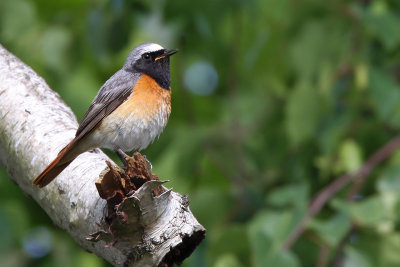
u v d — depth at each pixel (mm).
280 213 9805
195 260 10656
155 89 9914
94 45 11328
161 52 10320
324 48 11602
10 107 8242
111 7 11375
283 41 12125
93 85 12242
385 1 11984
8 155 8133
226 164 12328
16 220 11242
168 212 6625
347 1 12000
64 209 7266
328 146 11000
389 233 10016
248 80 13477
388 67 11961
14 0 11164
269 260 8969
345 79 11883
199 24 12062
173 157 11656
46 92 8648
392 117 10844
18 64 8859
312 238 10133
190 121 12586
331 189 10273
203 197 11477
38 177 7223
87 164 7469
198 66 15477
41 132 8008
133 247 6582
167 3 11609
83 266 10875
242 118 12914
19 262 10945
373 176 11047
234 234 9727
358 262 9977
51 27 11664
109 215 6637
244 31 13047
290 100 11086
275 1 11961
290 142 11570
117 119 9484
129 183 6602
